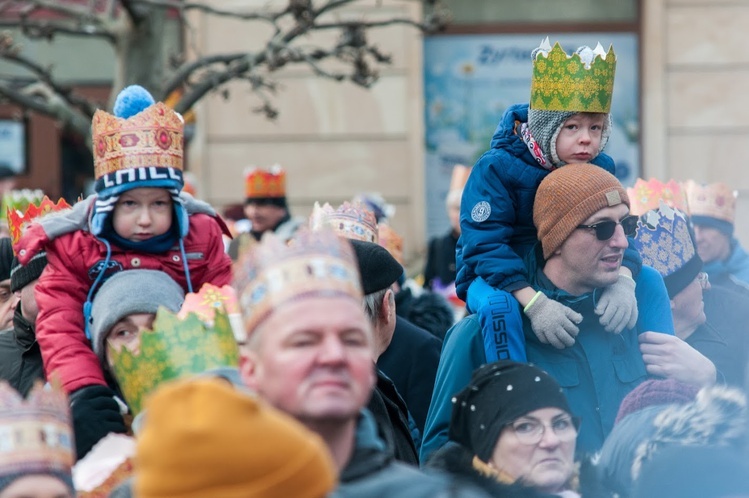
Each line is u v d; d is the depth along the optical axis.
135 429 8.59
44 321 10.27
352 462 6.75
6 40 21.62
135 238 10.62
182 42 30.00
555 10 32.25
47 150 32.16
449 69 32.16
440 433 10.12
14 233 11.48
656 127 32.09
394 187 31.89
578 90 10.34
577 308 10.17
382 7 31.17
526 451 8.39
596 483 8.22
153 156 10.54
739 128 32.06
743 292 14.30
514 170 10.56
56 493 7.05
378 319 10.41
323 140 31.64
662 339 10.20
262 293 6.63
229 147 31.44
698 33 32.06
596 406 10.02
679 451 7.32
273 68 20.73
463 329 10.33
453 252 20.98
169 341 8.80
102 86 31.42
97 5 27.67
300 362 6.49
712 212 14.70
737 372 12.27
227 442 5.59
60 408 7.19
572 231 9.98
